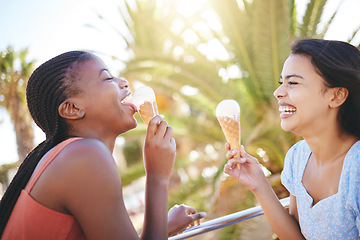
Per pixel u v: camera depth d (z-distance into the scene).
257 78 6.32
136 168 7.48
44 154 1.26
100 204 1.11
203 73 6.80
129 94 1.46
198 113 8.68
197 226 1.66
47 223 1.12
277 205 1.71
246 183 1.73
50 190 1.12
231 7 6.11
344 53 1.45
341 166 1.49
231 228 3.36
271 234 3.11
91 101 1.29
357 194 1.34
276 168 6.58
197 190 6.52
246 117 6.56
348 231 1.42
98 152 1.15
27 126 16.91
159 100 10.92
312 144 1.55
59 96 1.27
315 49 1.45
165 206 1.35
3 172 17.75
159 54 6.91
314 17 6.04
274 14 5.46
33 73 1.31
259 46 5.92
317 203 1.51
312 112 1.48
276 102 6.12
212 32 7.41
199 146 9.38
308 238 1.61
